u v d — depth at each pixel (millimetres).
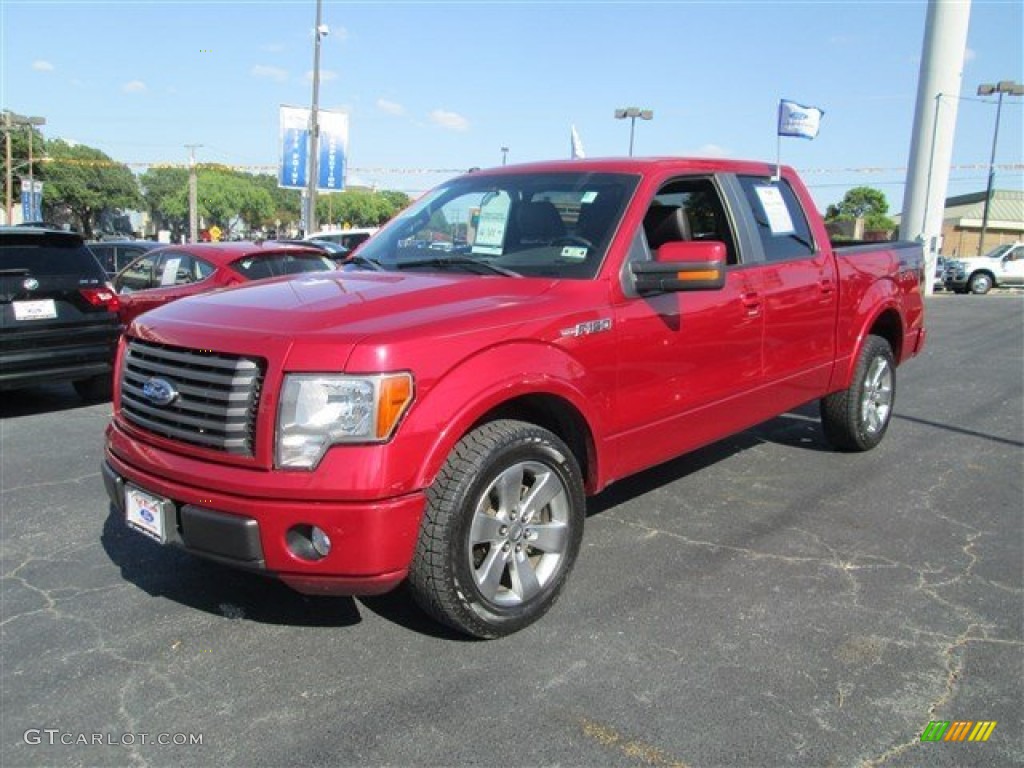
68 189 72562
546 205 4129
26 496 5168
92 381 8031
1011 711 2863
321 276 3877
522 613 3299
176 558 4195
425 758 2615
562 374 3361
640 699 2918
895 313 6027
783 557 4141
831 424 5828
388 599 3697
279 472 2818
